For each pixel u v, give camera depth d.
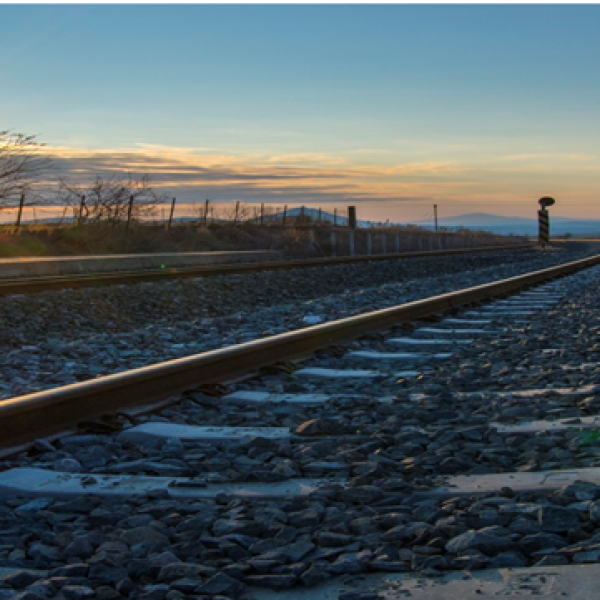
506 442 5.00
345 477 4.47
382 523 3.59
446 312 13.02
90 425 5.55
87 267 22.84
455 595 2.86
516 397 6.37
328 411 6.27
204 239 35.66
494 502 3.75
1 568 3.26
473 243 63.03
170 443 5.25
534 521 3.45
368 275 24.23
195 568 3.13
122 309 14.21
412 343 9.80
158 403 6.32
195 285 17.44
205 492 4.19
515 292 17.42
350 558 3.20
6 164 27.59
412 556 3.19
